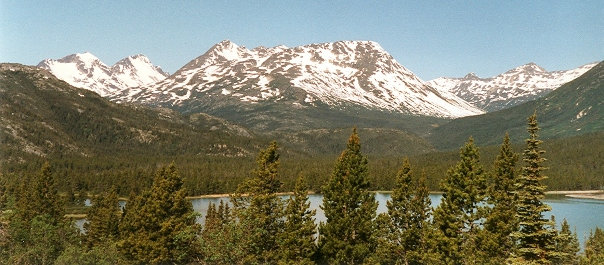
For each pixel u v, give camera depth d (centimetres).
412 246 6000
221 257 4347
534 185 4716
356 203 5591
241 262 4438
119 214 8944
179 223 6053
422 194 6122
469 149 5459
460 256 5162
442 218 5434
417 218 6100
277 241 5238
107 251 5266
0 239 4716
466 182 5334
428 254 5362
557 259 4909
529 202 4731
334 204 5625
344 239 5456
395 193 6203
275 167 5931
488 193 5366
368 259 5403
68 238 5612
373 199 5672
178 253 5656
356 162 5616
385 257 5962
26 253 4531
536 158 4753
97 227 8250
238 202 6228
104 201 9612
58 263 4584
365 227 5412
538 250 4559
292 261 5197
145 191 7838
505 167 5250
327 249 5431
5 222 5078
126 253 6438
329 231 5459
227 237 4416
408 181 6203
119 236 8138
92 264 4891
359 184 5591
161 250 5916
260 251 5006
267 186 5931
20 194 9700
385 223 6038
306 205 5644
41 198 8450
